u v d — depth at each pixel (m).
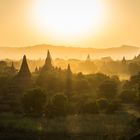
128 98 168.12
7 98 164.12
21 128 118.12
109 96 178.00
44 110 143.50
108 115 138.12
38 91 144.38
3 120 127.31
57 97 145.50
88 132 115.00
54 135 114.12
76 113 144.50
